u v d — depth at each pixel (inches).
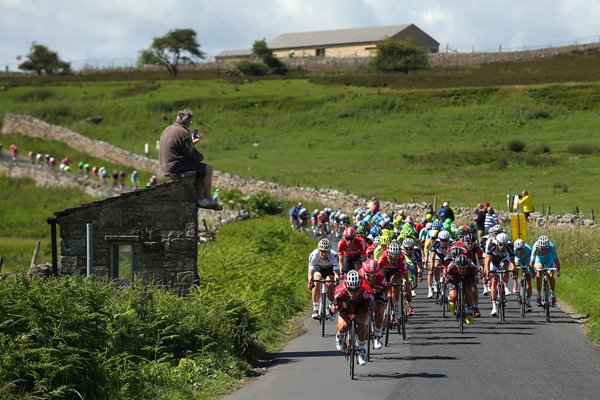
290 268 1664.6
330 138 5036.9
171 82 6879.9
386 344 965.8
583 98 5265.8
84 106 6003.9
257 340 1000.9
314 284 1074.7
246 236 1982.0
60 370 641.6
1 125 5531.5
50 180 4197.8
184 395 731.4
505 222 2492.6
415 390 720.3
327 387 748.6
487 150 4234.7
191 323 890.1
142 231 1096.2
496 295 1142.3
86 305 754.2
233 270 1385.3
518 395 695.7
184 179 1093.8
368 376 794.2
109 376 701.3
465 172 3863.2
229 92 6348.4
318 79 6796.3
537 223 2385.6
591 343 958.4
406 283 1099.3
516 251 1183.6
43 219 3570.4
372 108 5546.3
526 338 997.2
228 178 3769.7
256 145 4921.3
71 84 7037.4
